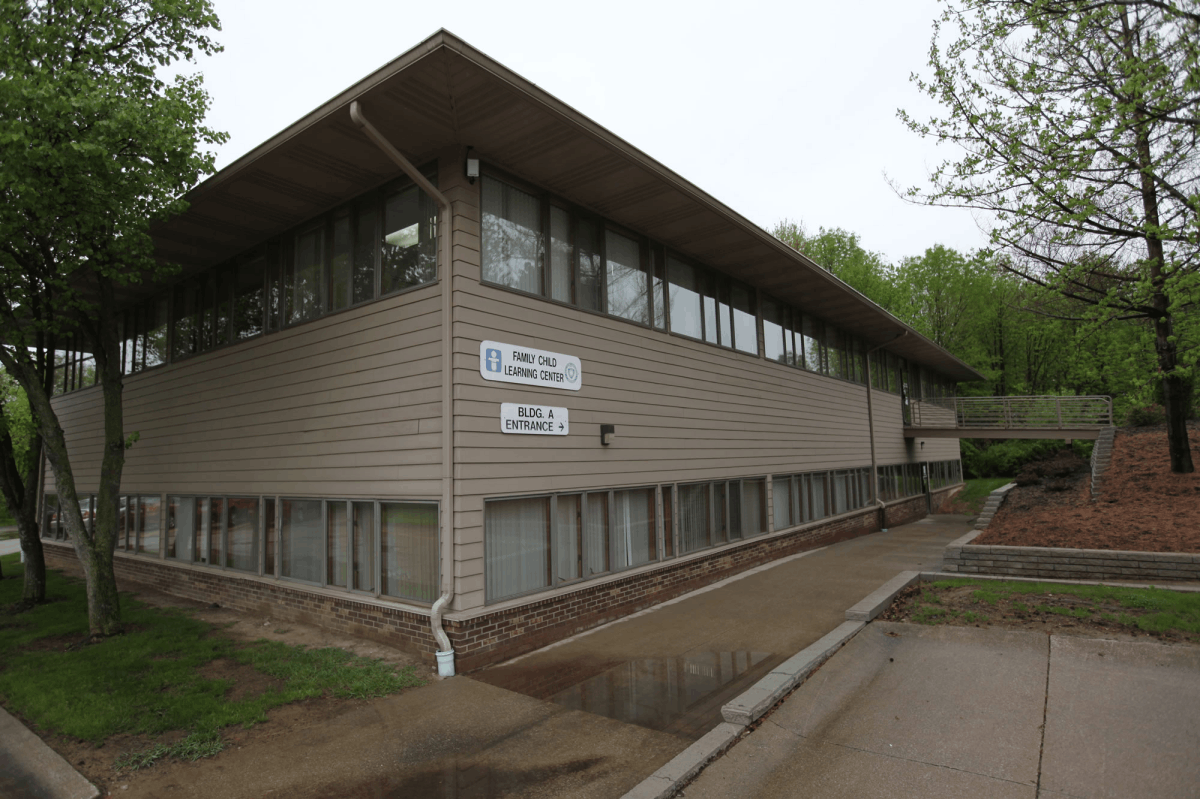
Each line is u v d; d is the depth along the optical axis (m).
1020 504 16.73
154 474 13.12
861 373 20.69
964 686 5.78
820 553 14.80
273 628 9.20
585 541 9.26
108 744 5.43
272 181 8.88
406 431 8.13
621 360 10.32
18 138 6.86
